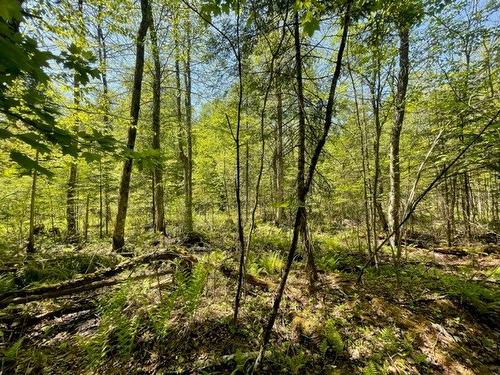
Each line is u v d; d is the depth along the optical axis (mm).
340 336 3881
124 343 3555
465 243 9586
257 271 5801
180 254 5656
